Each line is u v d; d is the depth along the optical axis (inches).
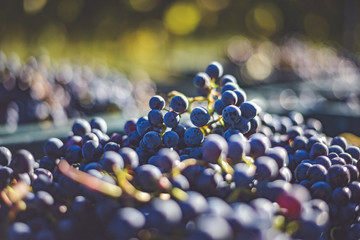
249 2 165.2
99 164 15.0
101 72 54.0
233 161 15.0
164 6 145.9
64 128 31.5
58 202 15.0
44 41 105.1
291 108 38.2
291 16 163.9
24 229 13.6
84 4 116.0
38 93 37.5
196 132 16.1
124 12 129.8
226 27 164.7
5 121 34.7
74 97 40.7
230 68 79.8
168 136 16.2
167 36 149.6
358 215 16.2
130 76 67.2
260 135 15.8
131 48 130.7
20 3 101.5
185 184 14.2
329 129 36.0
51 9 108.0
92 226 13.6
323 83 66.1
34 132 30.0
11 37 100.2
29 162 16.0
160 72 90.0
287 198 13.5
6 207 14.4
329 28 163.6
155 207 12.5
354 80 74.2
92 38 117.5
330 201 15.7
